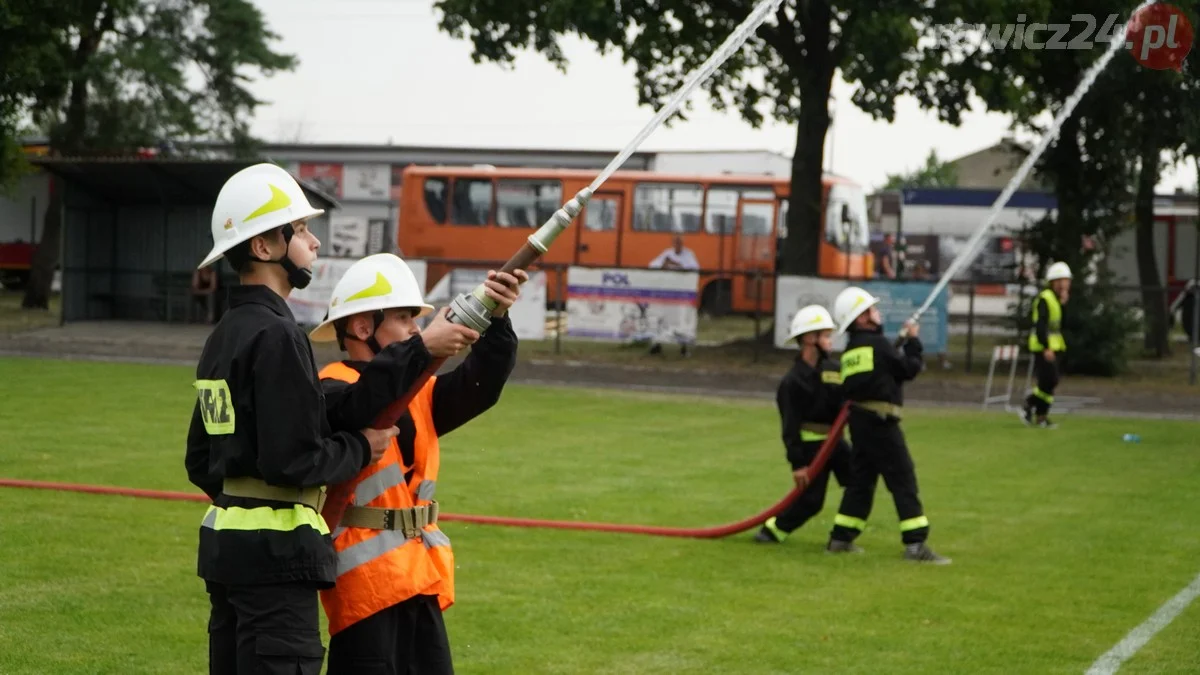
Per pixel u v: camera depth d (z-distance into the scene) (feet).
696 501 39.86
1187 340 122.72
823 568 31.22
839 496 43.42
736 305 132.05
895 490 32.40
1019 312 92.94
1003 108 82.33
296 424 13.70
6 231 157.38
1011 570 31.27
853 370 32.53
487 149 160.45
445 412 16.10
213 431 14.17
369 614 15.11
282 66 129.90
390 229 156.97
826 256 131.03
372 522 15.31
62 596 26.07
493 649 23.47
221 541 14.12
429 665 15.69
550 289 127.34
